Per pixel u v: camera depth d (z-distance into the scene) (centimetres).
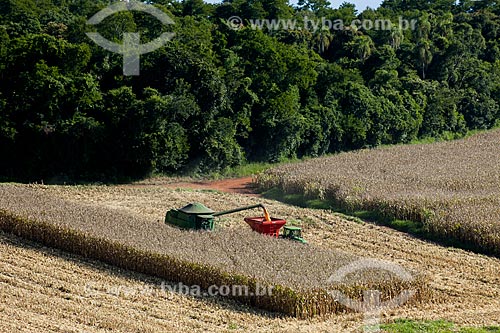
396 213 6212
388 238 5662
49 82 8431
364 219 6412
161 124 8675
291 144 10700
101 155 8775
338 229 5947
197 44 9881
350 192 6856
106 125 8762
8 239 4797
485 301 4038
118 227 4734
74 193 7356
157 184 8725
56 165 8575
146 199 7231
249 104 10231
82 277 4038
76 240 4528
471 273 4691
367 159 9700
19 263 4228
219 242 4547
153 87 9431
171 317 3441
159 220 5947
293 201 7425
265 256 4259
